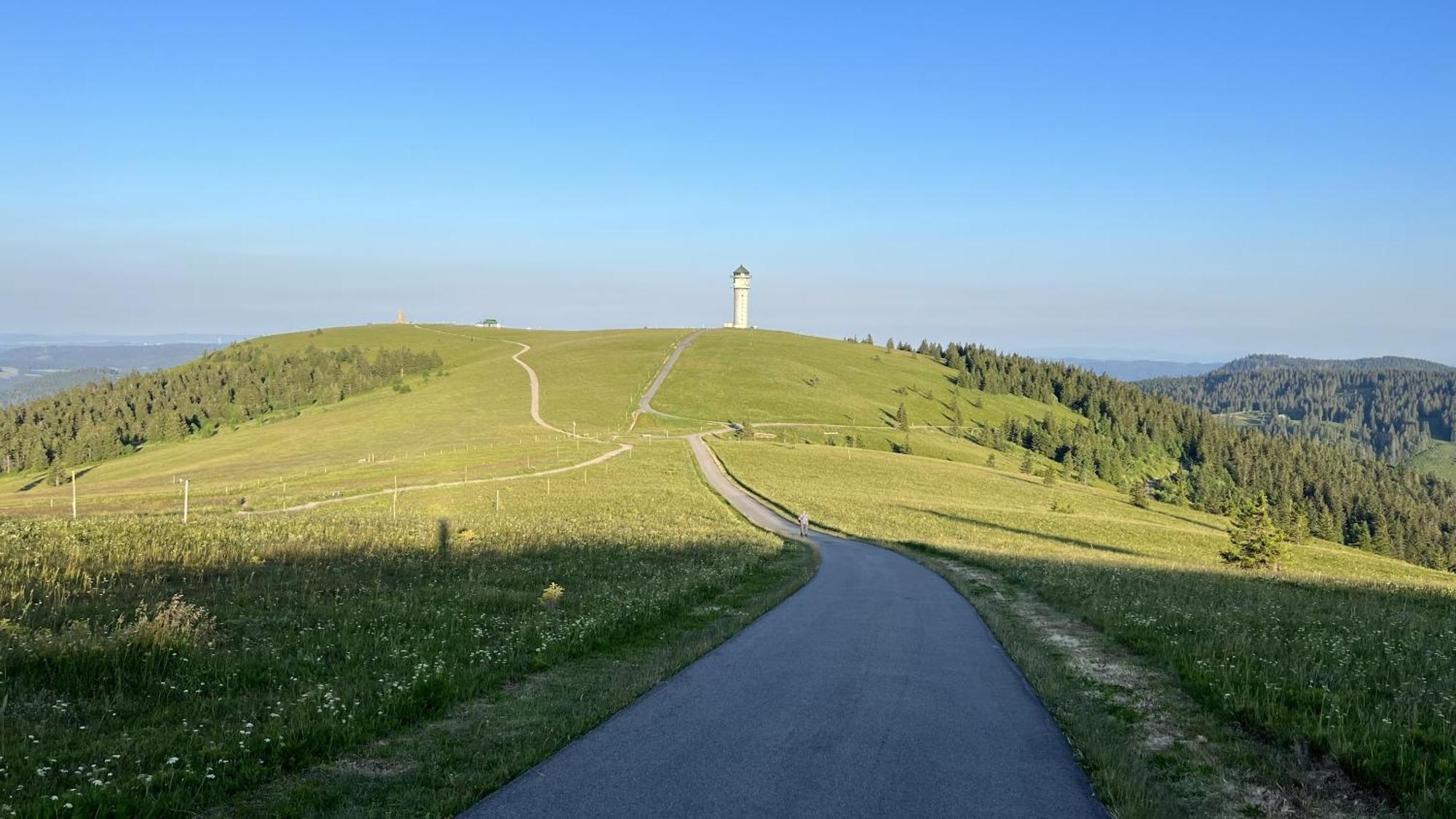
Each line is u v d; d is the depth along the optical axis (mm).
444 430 113375
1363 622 15914
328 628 13156
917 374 198125
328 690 9148
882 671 11164
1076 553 38562
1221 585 23672
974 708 9320
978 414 171500
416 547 26078
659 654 12008
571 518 43031
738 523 48500
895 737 8094
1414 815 6246
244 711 8523
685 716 8695
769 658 11938
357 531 29984
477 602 16188
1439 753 7297
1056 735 8352
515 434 105062
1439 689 9844
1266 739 8305
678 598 17266
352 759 7203
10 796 5996
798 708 9125
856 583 22828
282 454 102938
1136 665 11859
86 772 6543
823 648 12797
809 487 73688
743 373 166250
